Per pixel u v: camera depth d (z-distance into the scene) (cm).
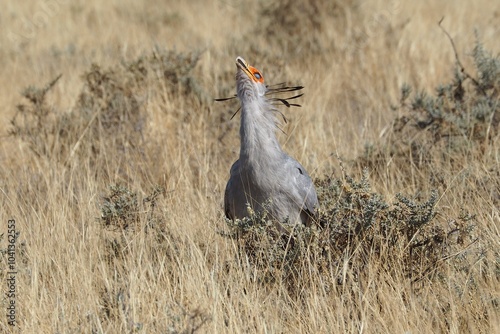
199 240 1680
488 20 3462
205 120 2403
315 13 3428
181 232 1681
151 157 2214
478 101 2241
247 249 1569
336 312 1386
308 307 1406
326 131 2358
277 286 1477
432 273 1483
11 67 3362
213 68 2825
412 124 2253
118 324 1366
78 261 1559
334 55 3116
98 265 1566
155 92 2473
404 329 1330
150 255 1600
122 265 1602
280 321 1398
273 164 1562
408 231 1535
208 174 2100
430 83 2802
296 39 3269
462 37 3172
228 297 1457
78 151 2262
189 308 1368
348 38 3216
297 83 2692
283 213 1597
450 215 1714
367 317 1364
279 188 1573
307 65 3075
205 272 1484
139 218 1741
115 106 2381
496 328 1300
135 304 1372
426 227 1552
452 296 1412
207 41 3394
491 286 1433
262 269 1531
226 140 2375
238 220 1530
